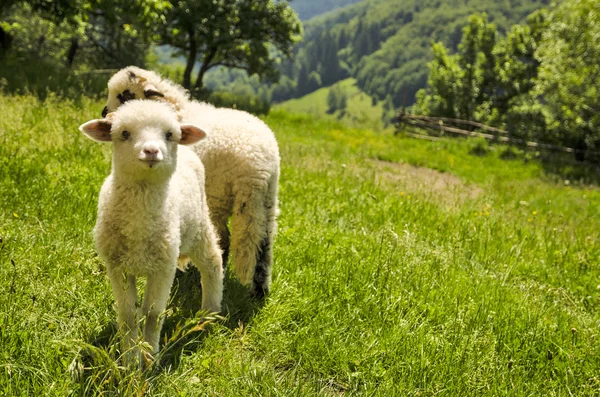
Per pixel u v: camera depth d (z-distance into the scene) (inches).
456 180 241.8
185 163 78.5
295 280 88.7
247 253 84.3
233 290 86.3
